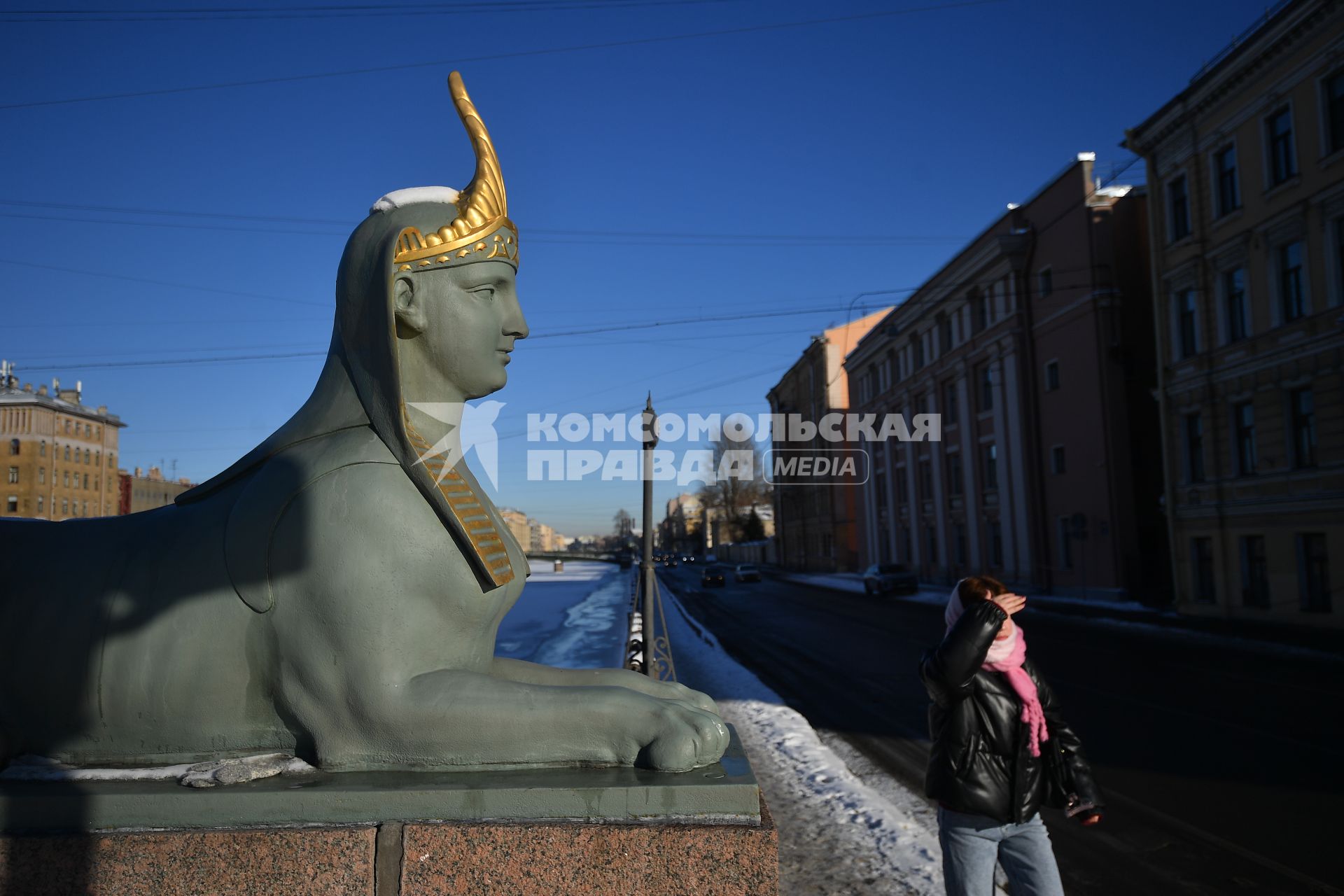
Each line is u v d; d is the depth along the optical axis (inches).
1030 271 975.0
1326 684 377.4
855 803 209.6
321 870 54.2
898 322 1333.7
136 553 63.6
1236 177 666.2
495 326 67.4
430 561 61.0
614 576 1862.7
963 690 102.0
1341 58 569.0
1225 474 677.3
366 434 63.6
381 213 68.1
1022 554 973.2
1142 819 201.3
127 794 55.3
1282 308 626.8
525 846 54.2
